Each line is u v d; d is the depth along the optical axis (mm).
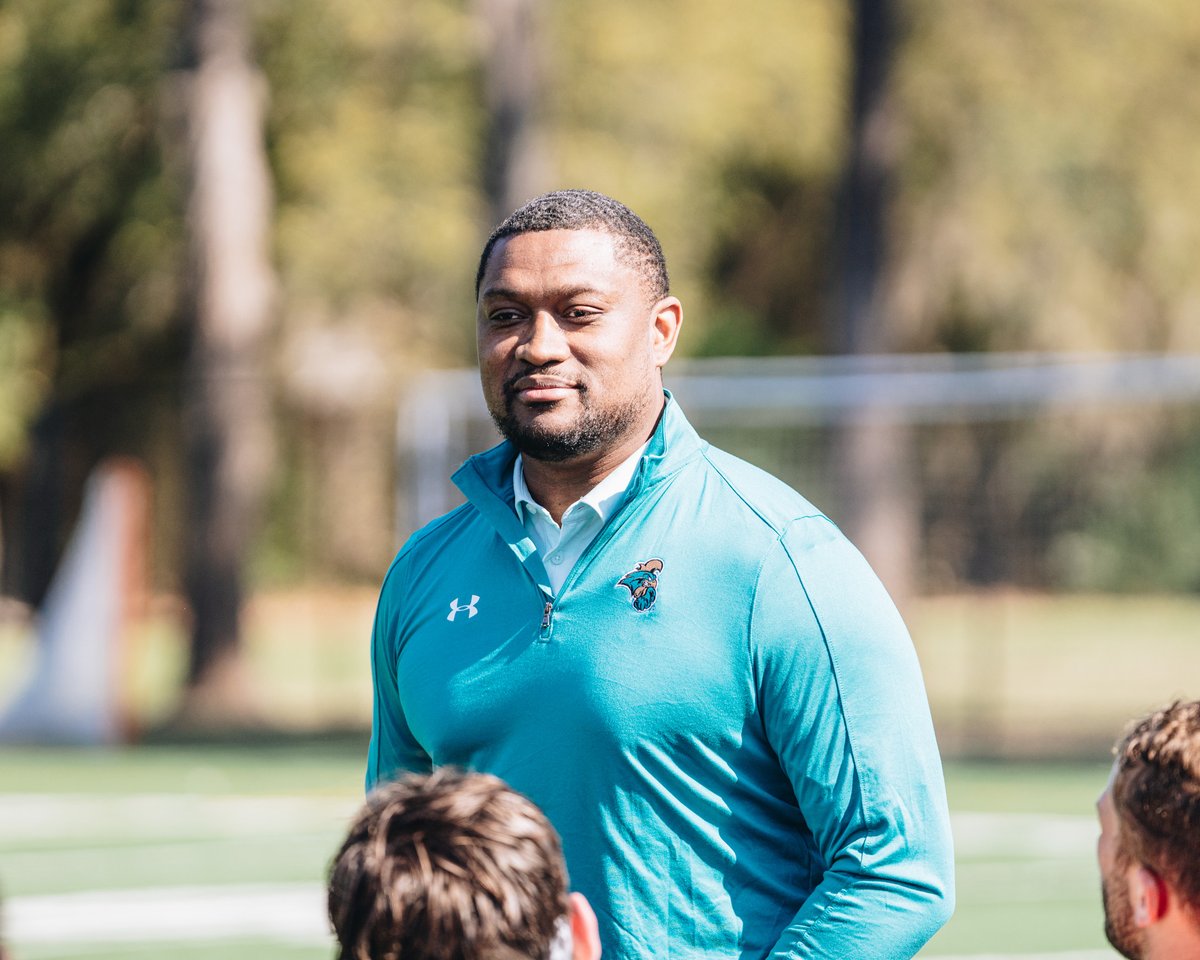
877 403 61031
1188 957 7566
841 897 9453
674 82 75438
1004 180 81000
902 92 74625
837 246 65188
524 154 56781
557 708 9805
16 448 82688
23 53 66875
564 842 9766
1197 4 80562
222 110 59875
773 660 9672
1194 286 84625
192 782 44938
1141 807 7629
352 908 7094
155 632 85125
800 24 77812
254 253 60531
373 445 85062
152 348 84688
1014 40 76250
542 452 10133
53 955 26719
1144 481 83938
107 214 75562
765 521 9914
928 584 82438
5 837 37312
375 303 80000
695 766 9734
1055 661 72500
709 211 82438
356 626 84000
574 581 10008
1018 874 32531
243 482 59875
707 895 9672
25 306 83125
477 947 6965
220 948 27188
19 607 85938
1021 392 59375
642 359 10281
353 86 71688
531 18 56844
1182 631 80000
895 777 9609
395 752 11242
